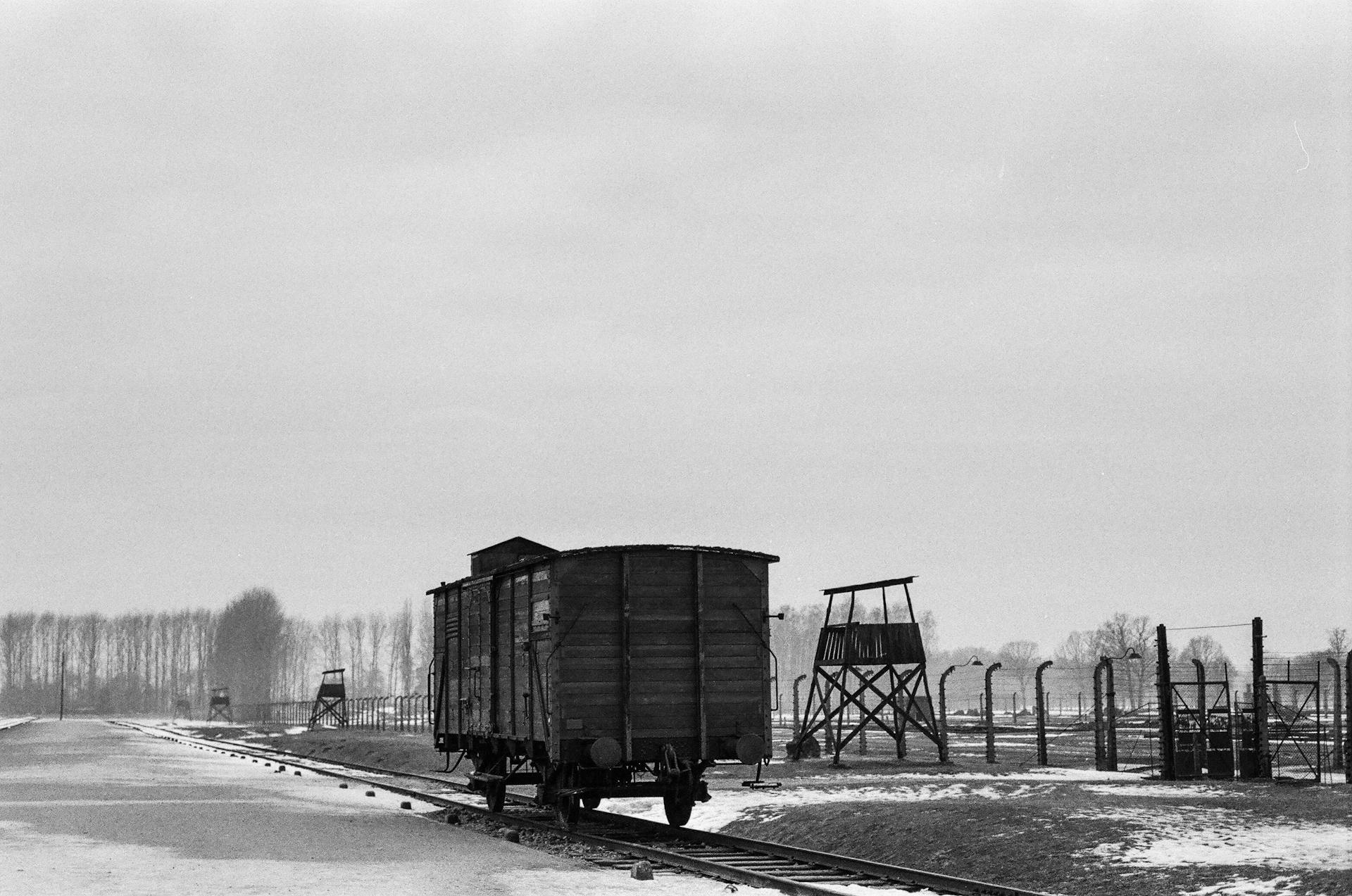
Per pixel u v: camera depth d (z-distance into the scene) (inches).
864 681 1596.9
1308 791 1070.4
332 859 712.4
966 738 2516.0
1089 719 3516.2
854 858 730.8
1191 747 1360.7
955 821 795.4
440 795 1248.2
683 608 871.1
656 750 852.6
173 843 783.7
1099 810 837.8
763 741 869.8
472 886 610.9
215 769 1721.2
